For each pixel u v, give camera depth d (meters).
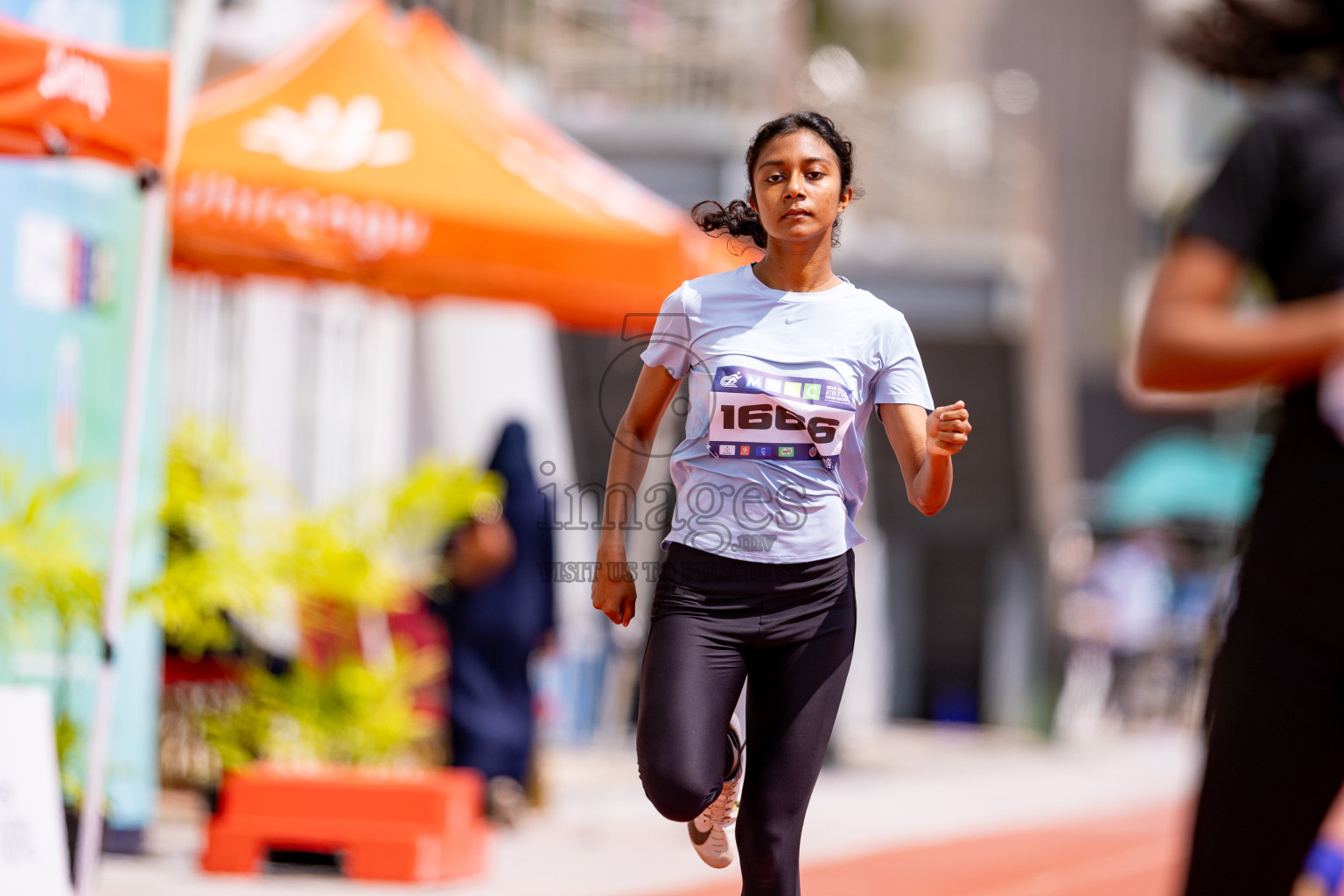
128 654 17.73
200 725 19.08
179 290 25.03
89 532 15.41
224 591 16.38
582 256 17.84
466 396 31.52
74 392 17.00
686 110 32.53
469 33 31.92
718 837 9.60
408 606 24.36
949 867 19.89
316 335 28.27
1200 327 6.09
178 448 18.58
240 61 25.47
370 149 18.38
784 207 8.93
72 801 14.29
